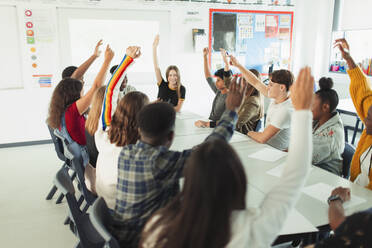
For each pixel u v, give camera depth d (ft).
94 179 7.43
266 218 2.69
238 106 3.85
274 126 8.26
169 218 2.83
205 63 13.21
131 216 4.09
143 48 17.70
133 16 17.16
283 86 8.21
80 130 8.59
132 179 4.01
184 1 17.81
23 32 15.64
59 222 9.07
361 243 2.69
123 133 5.47
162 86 13.78
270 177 6.16
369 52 18.13
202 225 2.47
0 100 15.96
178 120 11.59
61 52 16.42
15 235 8.39
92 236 5.75
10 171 13.01
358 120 15.17
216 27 18.67
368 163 6.06
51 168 13.37
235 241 2.57
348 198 4.89
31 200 10.41
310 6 20.20
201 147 2.65
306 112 2.93
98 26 16.71
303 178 2.82
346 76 19.36
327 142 7.13
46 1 15.67
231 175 2.48
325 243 2.89
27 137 16.75
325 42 20.94
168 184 4.02
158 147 4.06
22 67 15.99
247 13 19.08
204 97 19.35
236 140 8.75
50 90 16.63
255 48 19.72
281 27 19.94
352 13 18.94
